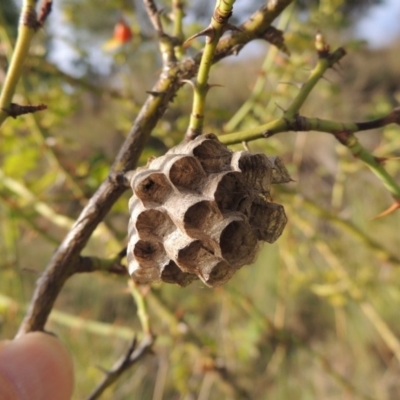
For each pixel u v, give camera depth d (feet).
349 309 1.22
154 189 0.25
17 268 0.65
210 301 0.98
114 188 0.31
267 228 0.26
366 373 1.18
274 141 0.77
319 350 1.24
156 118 0.31
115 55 0.75
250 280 1.27
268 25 0.32
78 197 0.62
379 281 0.90
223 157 0.26
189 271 0.25
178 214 0.24
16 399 0.35
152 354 0.43
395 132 0.75
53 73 0.61
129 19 0.76
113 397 1.16
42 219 0.90
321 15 0.69
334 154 1.29
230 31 0.32
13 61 0.29
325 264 1.12
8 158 0.62
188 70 0.31
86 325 0.68
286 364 1.16
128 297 1.31
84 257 0.34
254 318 0.77
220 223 0.24
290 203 0.68
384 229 1.23
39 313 0.35
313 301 1.29
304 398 1.11
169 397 1.17
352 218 1.16
